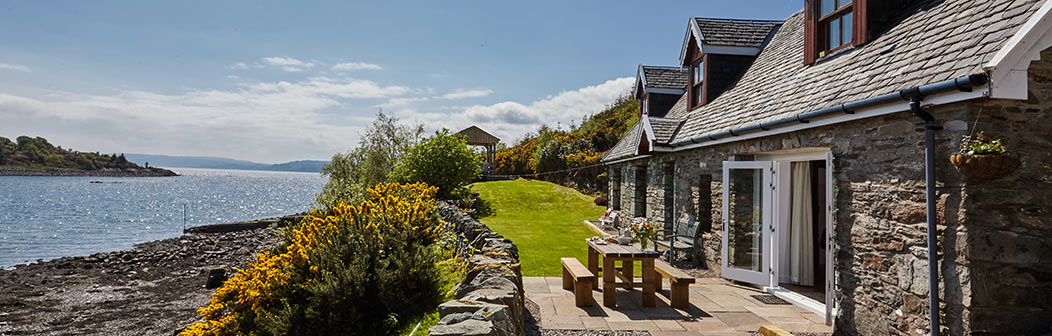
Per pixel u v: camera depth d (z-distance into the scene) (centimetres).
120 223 3366
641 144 1352
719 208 979
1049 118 457
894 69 568
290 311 533
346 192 1700
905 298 523
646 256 728
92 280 1528
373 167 2961
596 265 886
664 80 1700
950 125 472
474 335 350
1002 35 455
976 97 439
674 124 1188
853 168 612
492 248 733
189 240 2294
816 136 685
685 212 1141
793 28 1091
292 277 579
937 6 620
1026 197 456
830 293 648
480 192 2778
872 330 575
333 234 620
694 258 1077
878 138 568
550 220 1997
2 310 1202
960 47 494
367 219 657
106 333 1041
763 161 858
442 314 426
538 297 771
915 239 510
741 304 753
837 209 645
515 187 2873
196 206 5038
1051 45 438
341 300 529
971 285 453
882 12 707
